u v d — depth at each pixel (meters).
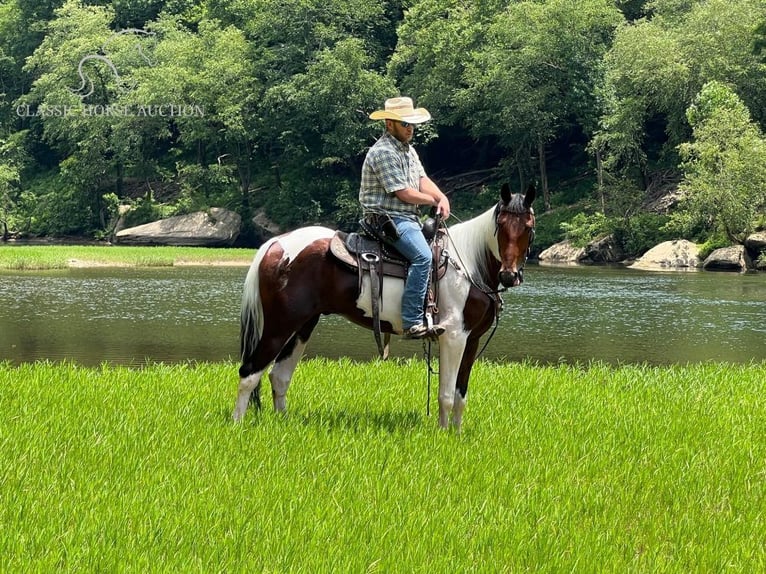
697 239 50.47
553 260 55.44
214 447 7.89
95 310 27.23
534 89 59.28
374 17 74.81
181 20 90.00
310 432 8.53
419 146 72.75
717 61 51.75
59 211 76.56
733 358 19.28
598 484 7.34
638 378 13.57
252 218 71.19
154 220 72.94
